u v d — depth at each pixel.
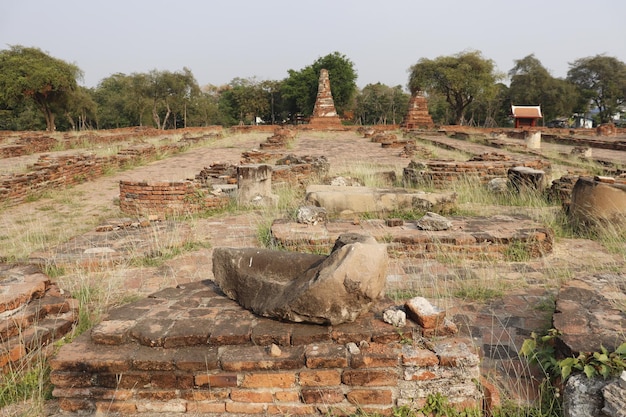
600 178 6.78
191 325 3.15
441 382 2.83
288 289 3.24
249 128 37.41
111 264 5.52
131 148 18.98
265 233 6.71
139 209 8.91
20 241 6.79
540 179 9.56
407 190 8.20
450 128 39.38
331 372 2.80
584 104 58.09
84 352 2.93
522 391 3.03
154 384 2.83
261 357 2.85
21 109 52.94
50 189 11.95
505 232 6.04
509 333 3.77
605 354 2.83
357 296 3.06
